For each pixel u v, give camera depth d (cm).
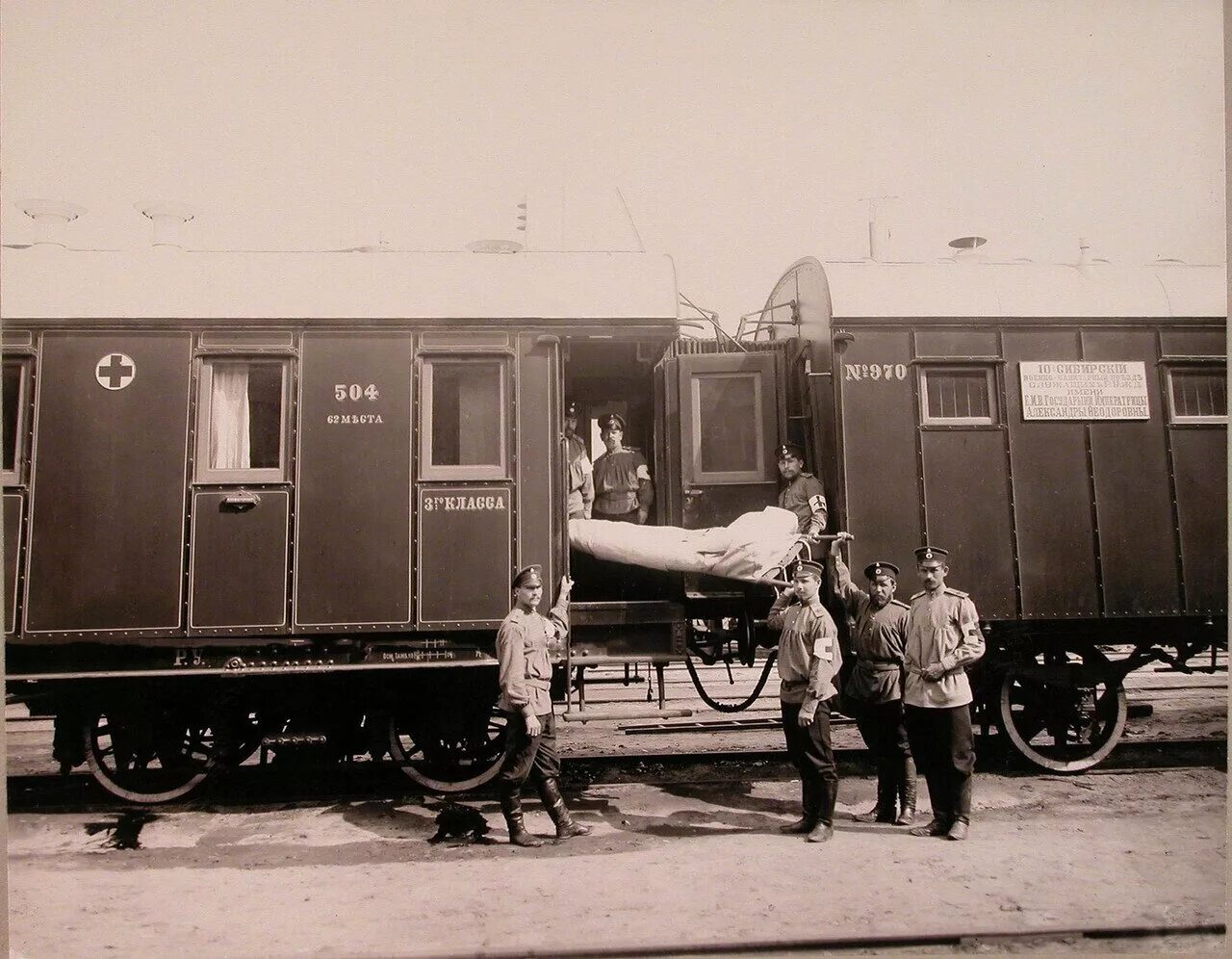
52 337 648
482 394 677
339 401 661
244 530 644
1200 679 1155
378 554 649
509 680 573
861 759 779
